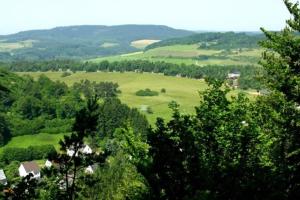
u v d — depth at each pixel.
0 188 14.85
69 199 15.29
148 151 14.95
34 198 15.00
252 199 14.91
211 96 17.28
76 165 15.14
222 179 14.77
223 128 16.28
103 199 57.44
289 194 17.23
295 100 22.95
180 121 14.79
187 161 13.92
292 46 23.31
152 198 13.77
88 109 15.37
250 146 16.38
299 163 19.88
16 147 149.88
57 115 186.88
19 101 179.75
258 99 23.47
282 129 21.58
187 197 12.88
